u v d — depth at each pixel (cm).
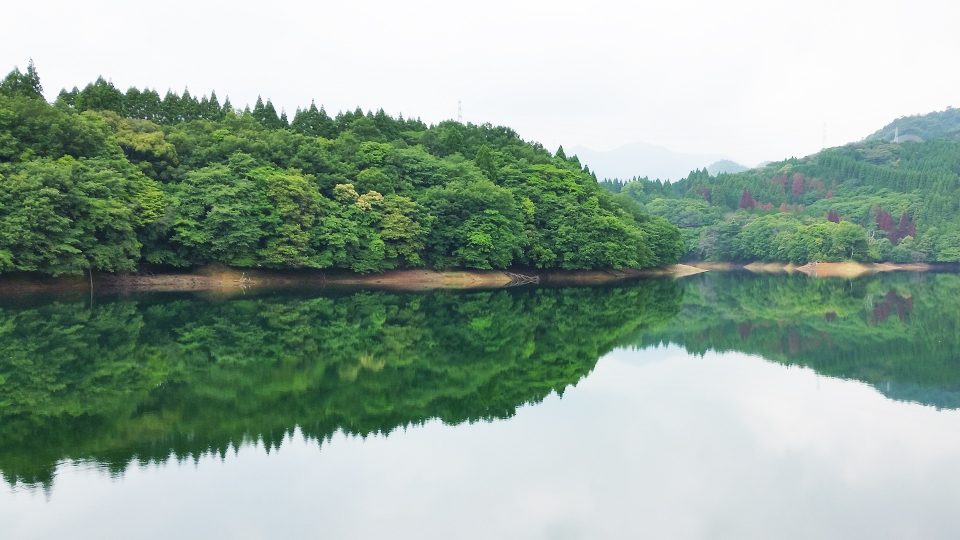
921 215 18175
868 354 3647
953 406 2497
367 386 2661
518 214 8838
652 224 12319
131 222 6003
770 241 16438
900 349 3816
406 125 11594
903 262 16700
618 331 4425
